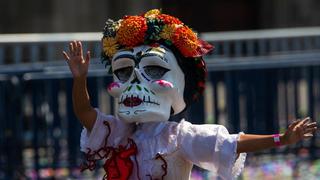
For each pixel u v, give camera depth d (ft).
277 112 61.46
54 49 71.51
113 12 109.60
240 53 73.77
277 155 62.95
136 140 32.37
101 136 32.81
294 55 68.08
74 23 107.45
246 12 127.34
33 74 57.52
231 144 31.24
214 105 60.75
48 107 57.77
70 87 57.77
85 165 33.35
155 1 114.11
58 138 58.08
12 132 57.11
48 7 106.63
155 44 32.60
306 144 63.16
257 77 61.11
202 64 33.60
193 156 31.71
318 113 63.26
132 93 31.99
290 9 122.72
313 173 62.34
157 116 32.01
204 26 126.41
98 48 68.85
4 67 61.11
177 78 32.65
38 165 57.93
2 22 104.99
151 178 31.94
